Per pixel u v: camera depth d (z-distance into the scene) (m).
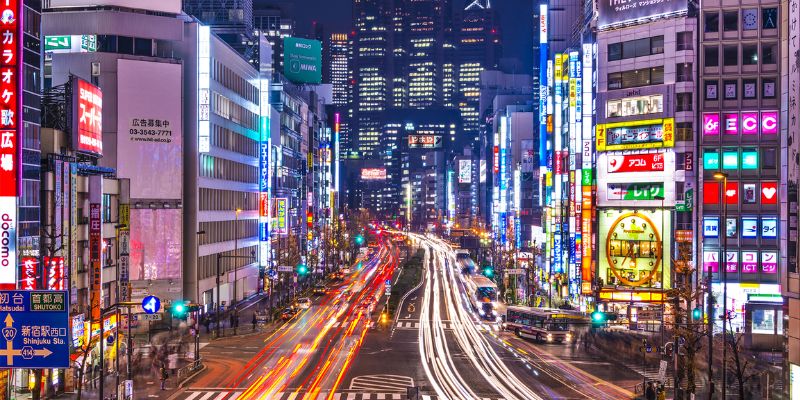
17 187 57.62
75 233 65.88
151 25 99.44
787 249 52.34
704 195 92.44
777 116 91.44
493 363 73.19
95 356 68.25
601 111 103.88
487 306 110.19
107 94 97.00
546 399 57.16
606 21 104.06
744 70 92.69
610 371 69.50
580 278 107.88
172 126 99.44
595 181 105.19
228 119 118.38
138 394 57.75
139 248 98.25
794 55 53.19
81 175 70.38
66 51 97.69
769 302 88.94
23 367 33.44
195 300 102.88
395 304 123.25
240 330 94.44
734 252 90.50
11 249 57.44
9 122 57.59
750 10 93.12
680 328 64.06
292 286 133.75
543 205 155.50
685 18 98.25
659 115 99.75
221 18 150.00
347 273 182.75
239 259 125.38
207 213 108.50
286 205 151.12
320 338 88.38
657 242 101.12
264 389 59.81
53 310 33.41
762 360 74.94
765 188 90.81
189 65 103.81
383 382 62.81
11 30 57.88
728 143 92.25
